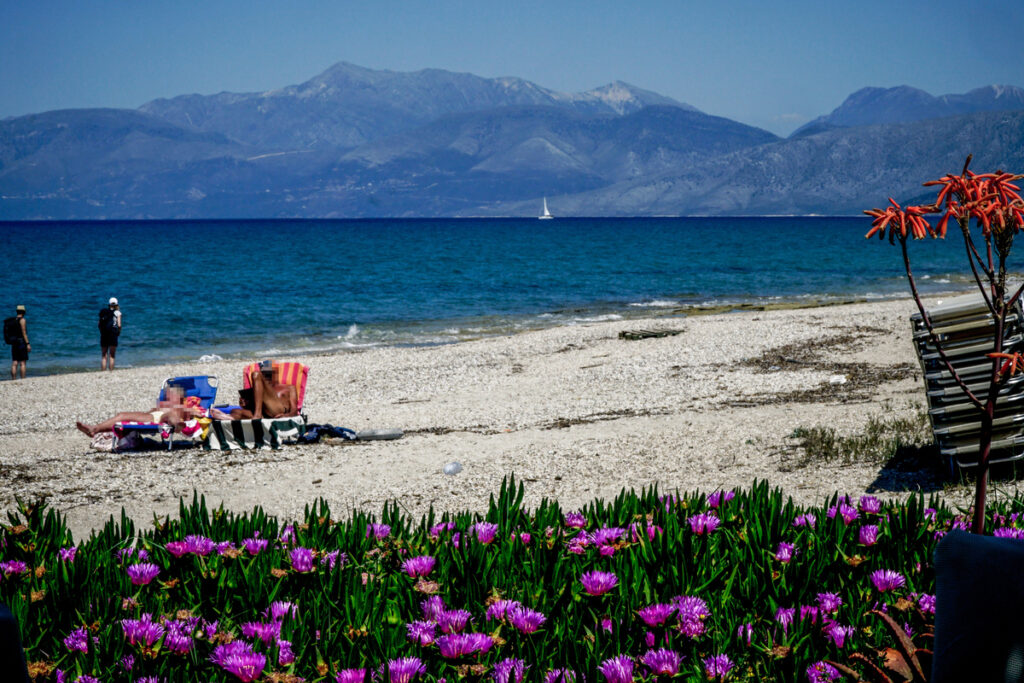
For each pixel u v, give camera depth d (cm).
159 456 1266
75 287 5494
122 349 3114
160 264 7750
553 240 13150
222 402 1870
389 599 380
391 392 1900
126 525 519
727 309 3844
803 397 1480
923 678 253
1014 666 168
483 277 6094
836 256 8094
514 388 1856
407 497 973
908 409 1237
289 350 3011
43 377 2367
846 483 856
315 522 516
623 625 332
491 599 374
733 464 998
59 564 414
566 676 296
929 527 462
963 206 312
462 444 1252
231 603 400
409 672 293
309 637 342
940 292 4372
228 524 523
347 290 5216
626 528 485
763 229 19850
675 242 12069
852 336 2327
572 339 2670
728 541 457
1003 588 171
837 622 352
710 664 302
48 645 364
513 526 506
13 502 1009
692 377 1817
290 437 1312
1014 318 778
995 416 782
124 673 319
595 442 1194
